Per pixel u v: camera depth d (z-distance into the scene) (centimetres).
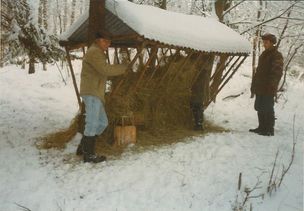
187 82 620
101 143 530
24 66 1369
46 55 674
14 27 629
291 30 980
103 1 522
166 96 612
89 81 460
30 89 980
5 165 470
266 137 584
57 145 536
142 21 479
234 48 642
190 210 359
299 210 361
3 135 593
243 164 468
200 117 622
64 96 923
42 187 405
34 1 646
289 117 745
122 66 468
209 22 662
